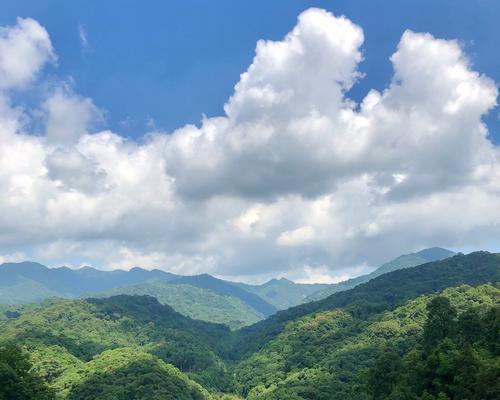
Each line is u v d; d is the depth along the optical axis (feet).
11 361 428.15
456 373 361.10
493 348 385.50
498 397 308.40
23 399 416.67
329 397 600.80
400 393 373.40
